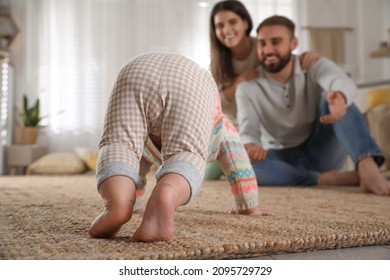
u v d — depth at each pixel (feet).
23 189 6.55
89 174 11.84
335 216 3.61
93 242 2.41
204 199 5.01
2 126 12.03
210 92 2.84
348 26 15.52
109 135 2.64
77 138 14.11
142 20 14.61
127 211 2.37
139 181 2.51
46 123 13.94
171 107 2.65
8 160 11.86
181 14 14.82
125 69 2.75
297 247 2.50
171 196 2.33
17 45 13.84
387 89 10.84
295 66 7.06
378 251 2.63
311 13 15.35
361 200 4.96
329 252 2.58
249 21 7.10
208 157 3.34
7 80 12.23
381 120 9.56
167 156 2.61
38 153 12.53
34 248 2.30
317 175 7.06
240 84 7.14
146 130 2.70
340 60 15.06
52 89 14.03
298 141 7.33
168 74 2.69
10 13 13.71
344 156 7.48
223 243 2.38
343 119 6.34
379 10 15.40
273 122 7.23
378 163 6.22
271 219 3.37
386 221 3.33
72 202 4.66
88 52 14.29
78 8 14.25
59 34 14.14
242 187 3.51
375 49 15.33
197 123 2.64
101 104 14.32
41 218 3.43
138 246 2.30
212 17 7.13
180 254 2.14
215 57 7.32
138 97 2.65
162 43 14.71
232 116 7.56
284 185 7.00
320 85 6.89
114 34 14.46
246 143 6.84
